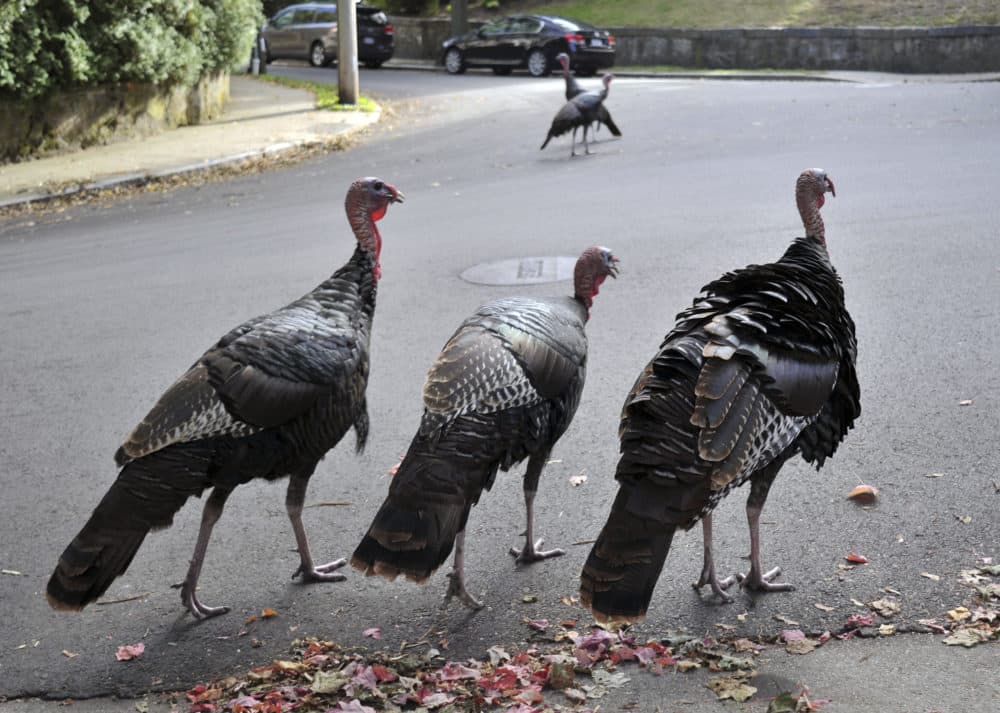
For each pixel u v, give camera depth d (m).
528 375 6.44
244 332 6.70
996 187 16.22
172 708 6.11
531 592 7.05
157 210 20.36
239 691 6.18
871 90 28.95
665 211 16.44
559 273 13.63
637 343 11.03
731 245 14.22
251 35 32.03
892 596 6.52
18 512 8.54
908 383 9.46
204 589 7.38
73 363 11.77
